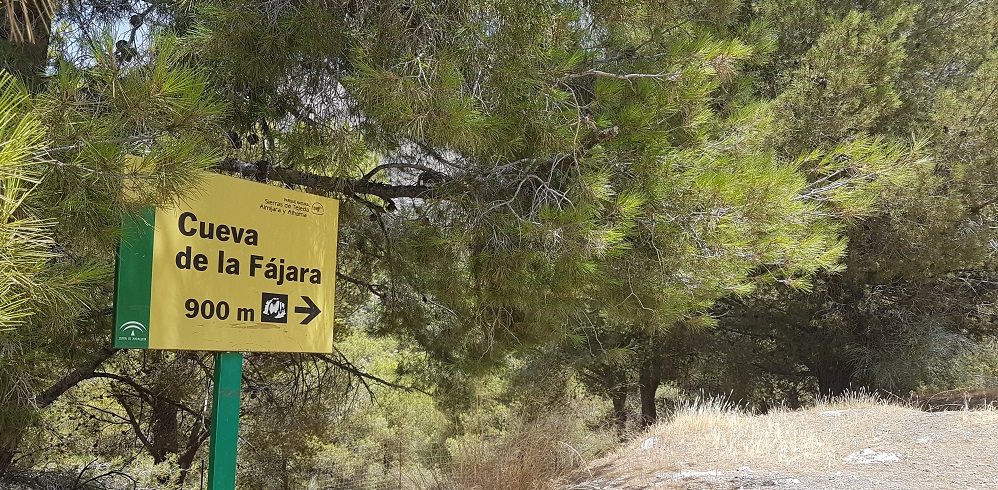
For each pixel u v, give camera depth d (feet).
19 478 23.09
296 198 15.61
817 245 18.35
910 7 40.55
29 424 16.60
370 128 18.97
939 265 43.34
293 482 33.73
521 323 21.91
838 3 43.27
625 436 31.19
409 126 15.37
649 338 55.01
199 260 13.79
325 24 17.06
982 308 49.39
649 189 17.37
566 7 16.93
